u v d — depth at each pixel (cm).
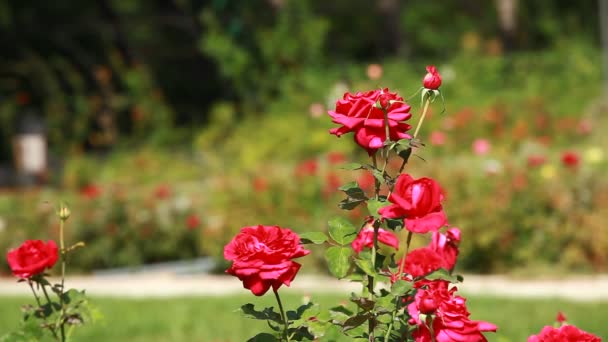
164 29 3116
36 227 1288
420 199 253
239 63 2227
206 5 2956
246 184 1248
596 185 1146
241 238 259
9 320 793
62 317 317
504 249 1120
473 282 1042
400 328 289
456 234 304
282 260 254
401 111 271
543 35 3597
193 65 3106
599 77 2528
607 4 2641
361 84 2112
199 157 2098
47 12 2941
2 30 2872
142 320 789
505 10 3344
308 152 1847
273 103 2148
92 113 2583
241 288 1048
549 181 1155
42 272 317
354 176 1236
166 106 2575
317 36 2308
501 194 1133
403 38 3136
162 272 1239
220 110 2175
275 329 293
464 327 253
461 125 1916
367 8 3497
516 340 657
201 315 807
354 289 967
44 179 2111
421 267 288
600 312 792
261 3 2480
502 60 2519
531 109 2117
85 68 2972
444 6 3731
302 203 1199
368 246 311
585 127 1961
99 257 1272
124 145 2375
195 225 1292
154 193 1357
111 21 3072
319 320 294
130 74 2539
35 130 2194
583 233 1105
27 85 2800
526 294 945
